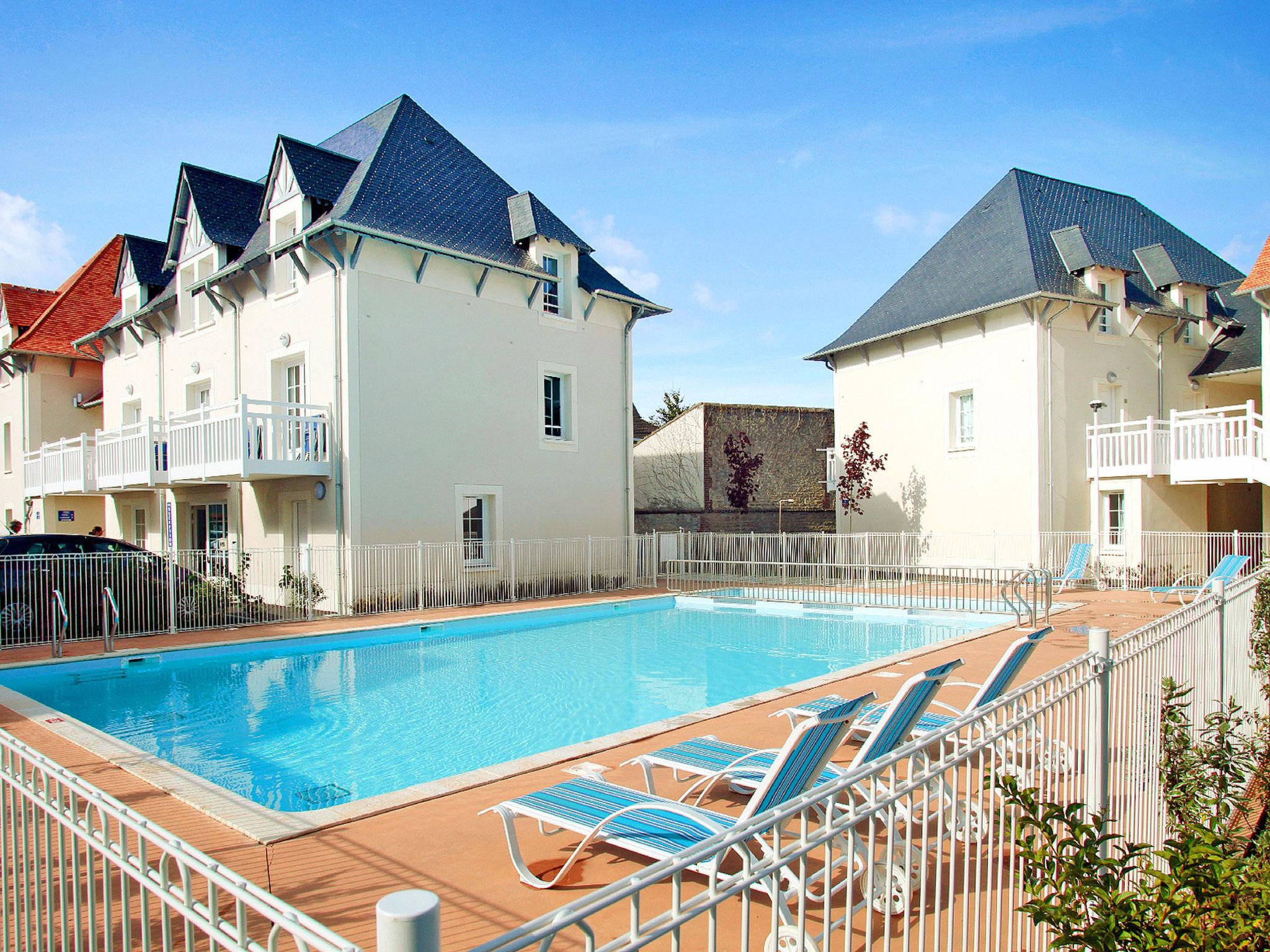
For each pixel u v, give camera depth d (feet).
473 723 29.81
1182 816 17.54
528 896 13.34
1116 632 41.45
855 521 83.97
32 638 40.93
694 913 6.70
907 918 9.61
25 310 88.17
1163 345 75.56
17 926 10.22
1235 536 57.31
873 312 84.79
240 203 67.46
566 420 66.33
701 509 86.58
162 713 31.58
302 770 24.52
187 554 45.60
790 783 12.30
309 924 5.52
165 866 7.32
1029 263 69.77
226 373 63.31
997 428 69.82
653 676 38.01
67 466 71.46
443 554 55.16
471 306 59.16
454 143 67.36
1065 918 9.27
